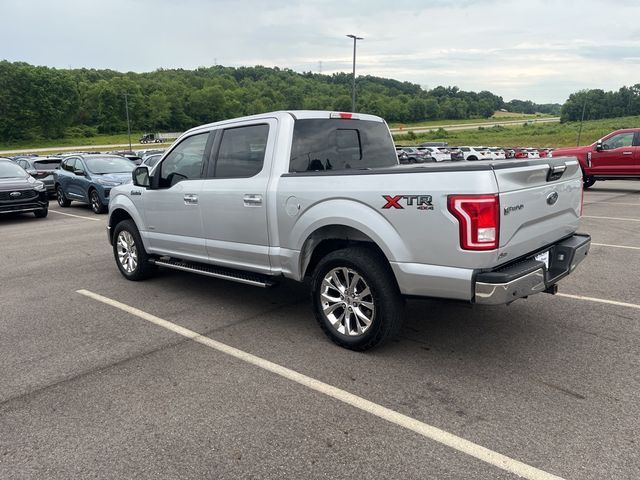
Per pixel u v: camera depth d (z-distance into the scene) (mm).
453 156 31172
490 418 2975
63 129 105750
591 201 13195
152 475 2545
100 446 2801
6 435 2932
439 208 3311
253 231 4512
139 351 4094
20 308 5305
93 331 4570
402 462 2596
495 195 3172
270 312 5012
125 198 6121
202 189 4934
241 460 2645
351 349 3984
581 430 2826
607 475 2453
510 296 3277
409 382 3447
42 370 3773
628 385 3328
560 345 4004
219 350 4078
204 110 120062
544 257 3906
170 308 5199
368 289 3789
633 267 6324
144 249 6059
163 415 3096
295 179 4148
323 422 2980
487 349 3963
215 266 5145
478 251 3213
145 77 141125
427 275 3430
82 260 7688
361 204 3730
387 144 5254
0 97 95062
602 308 4852
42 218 12969
